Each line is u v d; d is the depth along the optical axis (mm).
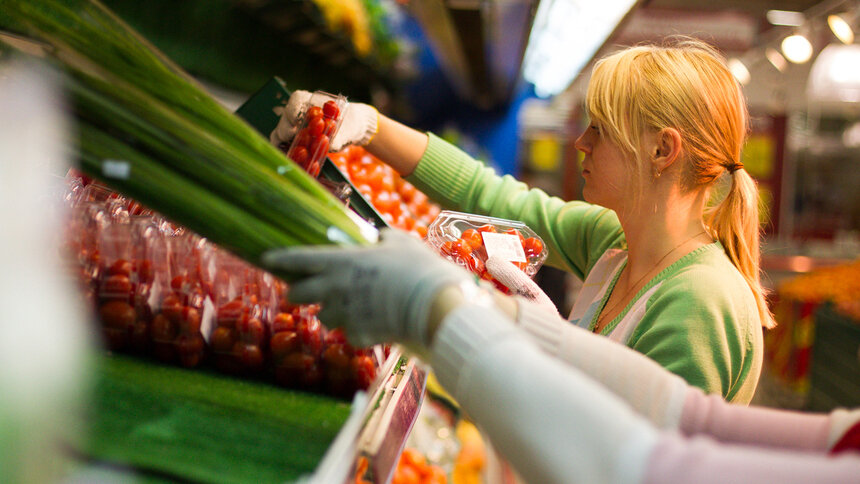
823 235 9648
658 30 7305
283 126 1538
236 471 689
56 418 542
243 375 1040
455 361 688
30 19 821
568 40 3898
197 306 1023
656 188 1479
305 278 828
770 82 8711
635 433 599
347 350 1013
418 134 1974
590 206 1933
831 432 812
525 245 1636
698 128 1440
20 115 555
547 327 863
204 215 845
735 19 7066
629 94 1463
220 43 3514
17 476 500
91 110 827
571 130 10102
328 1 3668
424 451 2254
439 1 2553
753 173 9438
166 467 670
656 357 1312
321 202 921
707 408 851
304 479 682
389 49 5250
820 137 9461
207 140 865
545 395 632
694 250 1455
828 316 4840
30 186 537
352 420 742
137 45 874
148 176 837
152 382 930
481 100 8727
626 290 1585
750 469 562
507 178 2062
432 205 2654
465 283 753
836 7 4758
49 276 541
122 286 1010
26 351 506
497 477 2289
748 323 1350
